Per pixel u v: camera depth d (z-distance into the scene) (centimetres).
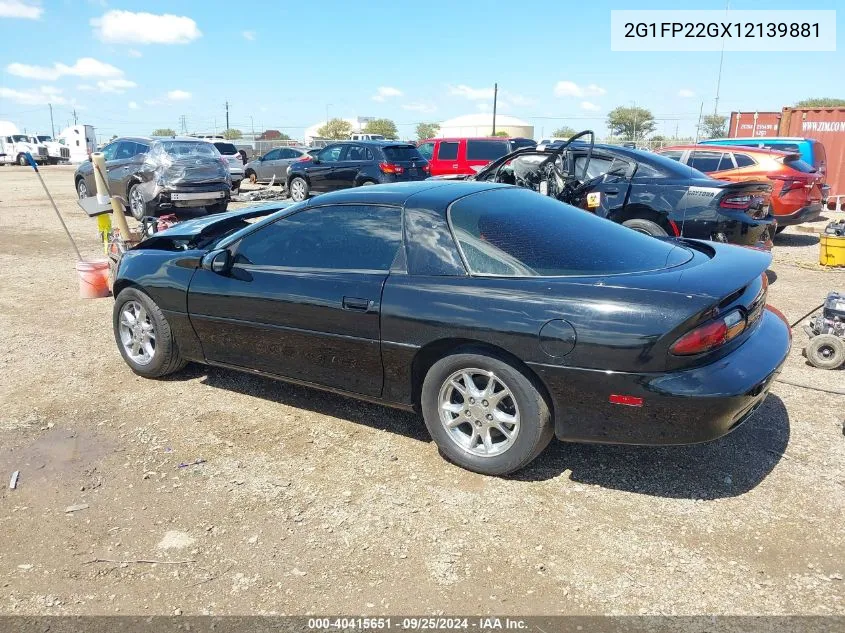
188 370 511
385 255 365
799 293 732
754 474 345
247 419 423
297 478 352
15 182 2533
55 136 4775
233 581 275
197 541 302
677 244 395
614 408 304
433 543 296
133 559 291
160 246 528
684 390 290
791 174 1030
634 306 297
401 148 1560
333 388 394
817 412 417
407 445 386
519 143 1659
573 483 341
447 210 357
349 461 369
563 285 316
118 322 496
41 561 291
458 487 340
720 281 312
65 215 1455
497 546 293
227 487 345
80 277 731
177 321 454
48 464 371
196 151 1302
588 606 256
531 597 262
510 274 330
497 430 347
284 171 2134
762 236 725
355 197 389
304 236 400
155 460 373
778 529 299
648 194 727
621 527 304
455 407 352
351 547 295
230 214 583
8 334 607
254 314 408
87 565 287
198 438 399
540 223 366
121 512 325
